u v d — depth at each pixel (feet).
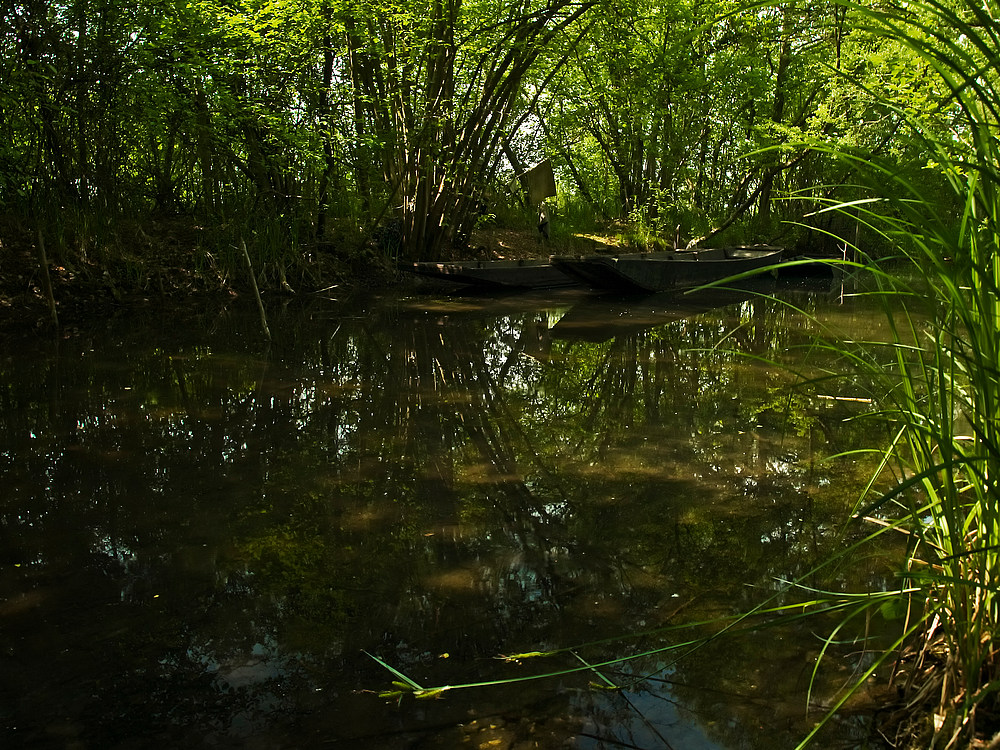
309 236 35.24
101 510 10.46
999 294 4.82
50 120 26.17
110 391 16.42
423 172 37.19
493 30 34.24
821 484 11.59
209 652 7.23
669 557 9.19
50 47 25.34
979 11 4.29
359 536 9.85
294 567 8.96
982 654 5.32
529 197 50.78
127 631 7.57
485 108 36.76
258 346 21.76
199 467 12.22
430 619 7.84
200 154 32.01
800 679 6.64
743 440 13.93
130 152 32.07
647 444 13.73
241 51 30.17
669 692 6.51
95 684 6.71
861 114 29.40
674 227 51.70
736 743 5.81
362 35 31.94
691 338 24.85
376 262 35.99
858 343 5.79
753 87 46.91
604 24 40.14
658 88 46.60
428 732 6.06
